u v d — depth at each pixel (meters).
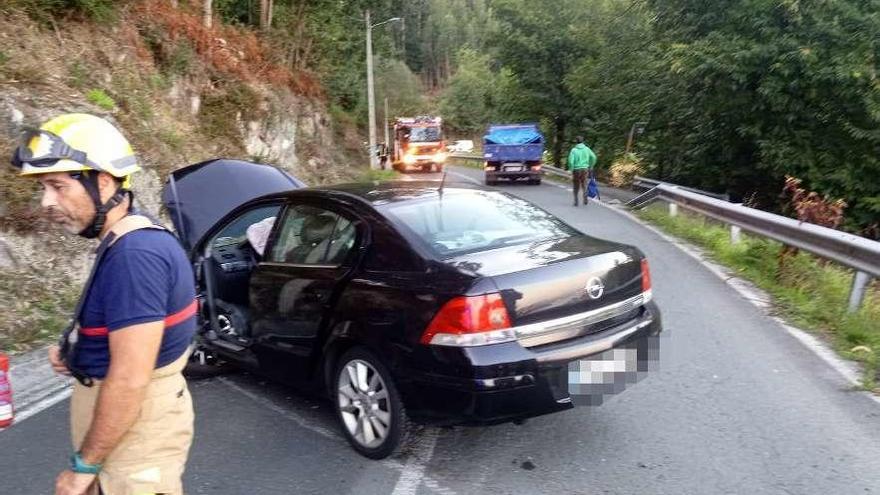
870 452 4.19
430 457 4.29
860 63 15.20
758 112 17.44
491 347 3.75
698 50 16.83
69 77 10.98
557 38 35.50
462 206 4.77
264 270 5.00
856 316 6.63
